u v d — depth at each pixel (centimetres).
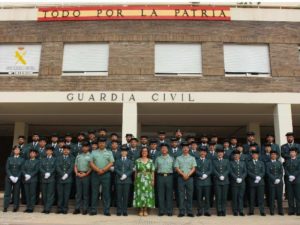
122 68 1391
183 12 1437
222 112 1524
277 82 1392
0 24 1450
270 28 1441
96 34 1423
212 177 1067
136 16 1431
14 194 1073
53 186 1055
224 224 875
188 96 1364
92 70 1409
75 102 1368
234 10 1449
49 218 943
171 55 1419
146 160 1024
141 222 894
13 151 1119
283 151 1125
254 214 1052
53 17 1445
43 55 1416
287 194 1064
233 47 1430
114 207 1066
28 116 1627
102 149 1039
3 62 1427
